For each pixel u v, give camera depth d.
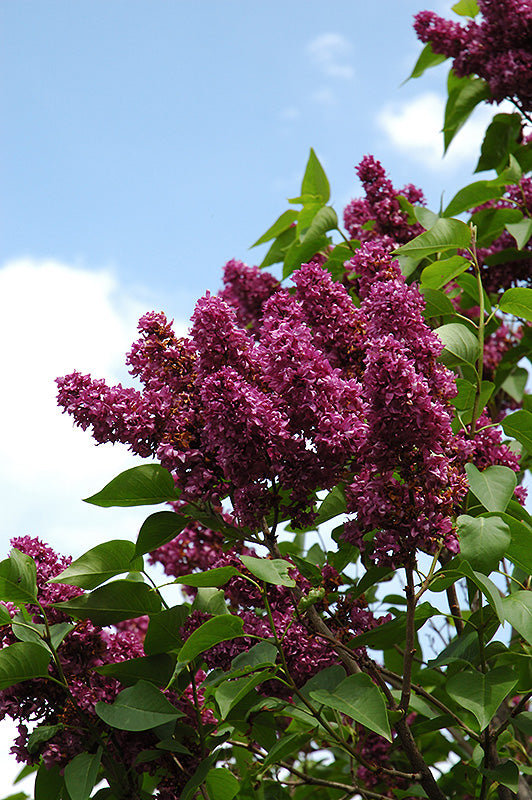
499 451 1.93
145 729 1.84
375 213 2.32
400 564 1.80
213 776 1.95
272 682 1.93
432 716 2.06
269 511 1.85
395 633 1.92
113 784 1.91
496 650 1.93
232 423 1.79
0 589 1.88
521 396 2.43
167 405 1.85
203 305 1.83
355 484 1.81
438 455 1.77
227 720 1.95
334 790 2.36
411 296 1.82
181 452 1.84
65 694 1.91
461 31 2.43
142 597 1.90
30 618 1.92
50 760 1.88
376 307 1.81
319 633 1.87
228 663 1.93
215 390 1.79
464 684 1.85
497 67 2.38
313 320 1.90
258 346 1.87
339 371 1.83
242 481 1.82
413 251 2.06
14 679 1.86
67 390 1.85
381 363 1.75
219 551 2.23
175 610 1.91
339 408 1.81
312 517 1.85
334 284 1.91
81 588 1.92
